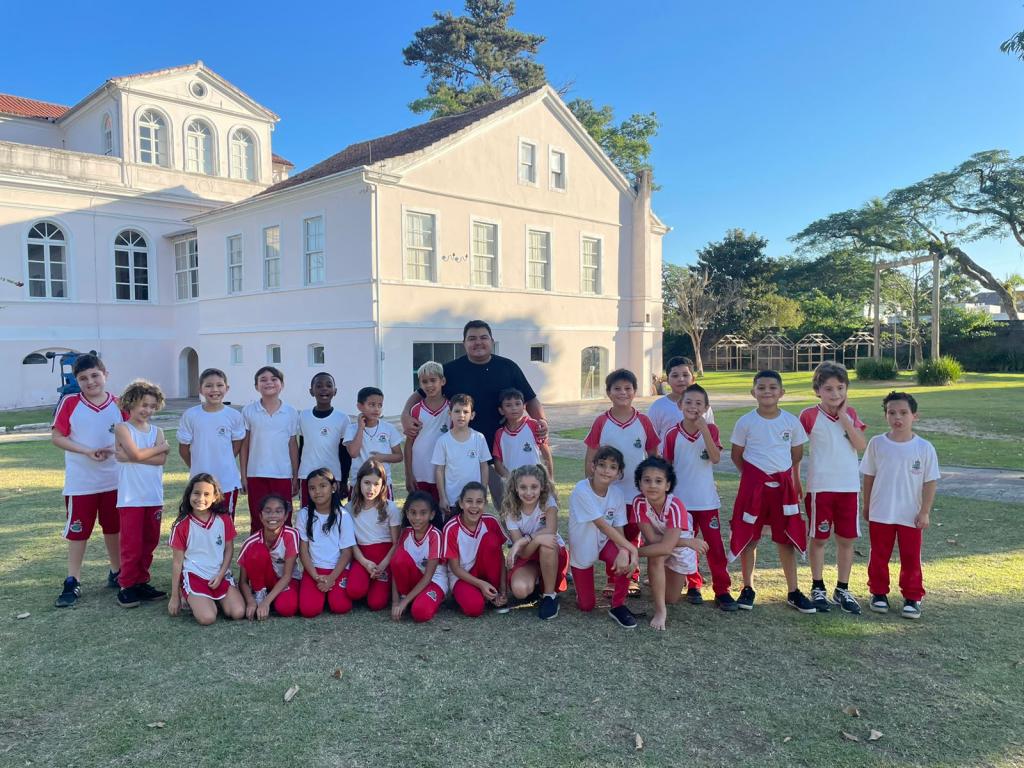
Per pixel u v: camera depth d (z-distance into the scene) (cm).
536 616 451
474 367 557
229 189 2433
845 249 4847
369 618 448
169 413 1798
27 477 935
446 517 495
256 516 543
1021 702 328
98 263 2155
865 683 349
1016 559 542
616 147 3341
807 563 558
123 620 441
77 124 2466
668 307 4425
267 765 282
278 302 1862
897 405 435
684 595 488
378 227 1628
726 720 315
